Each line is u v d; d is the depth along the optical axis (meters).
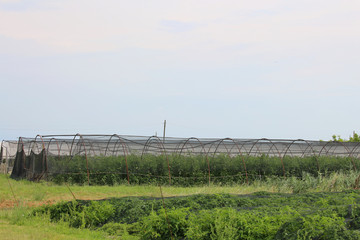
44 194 31.34
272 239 15.02
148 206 21.58
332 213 16.23
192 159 43.03
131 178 39.81
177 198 23.50
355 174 39.50
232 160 43.81
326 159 45.81
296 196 25.22
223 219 16.61
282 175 42.91
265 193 27.92
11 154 64.25
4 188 35.06
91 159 41.69
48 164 41.56
